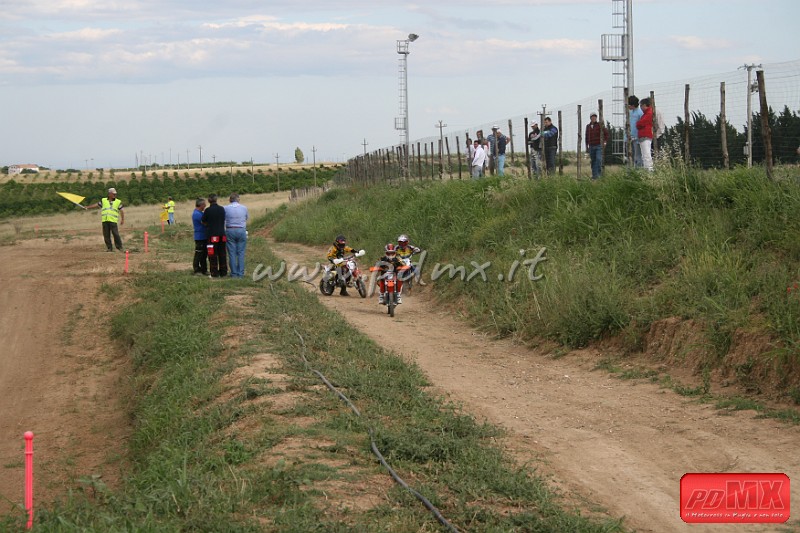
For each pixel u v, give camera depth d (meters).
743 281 16.09
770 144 19.72
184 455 11.62
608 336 17.75
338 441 11.33
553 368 17.30
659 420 13.20
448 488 9.96
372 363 16.52
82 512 10.12
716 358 14.96
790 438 11.80
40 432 19.52
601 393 15.06
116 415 20.16
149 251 43.62
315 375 15.10
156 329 23.73
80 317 29.66
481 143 36.38
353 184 63.59
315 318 21.14
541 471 11.05
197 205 32.06
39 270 37.00
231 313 22.00
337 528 8.36
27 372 24.62
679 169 22.34
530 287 21.38
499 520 8.98
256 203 104.06
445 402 14.56
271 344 18.17
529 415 13.89
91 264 37.88
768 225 17.88
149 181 164.88
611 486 10.60
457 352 19.22
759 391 13.81
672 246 19.22
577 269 20.22
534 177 29.48
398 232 34.59
